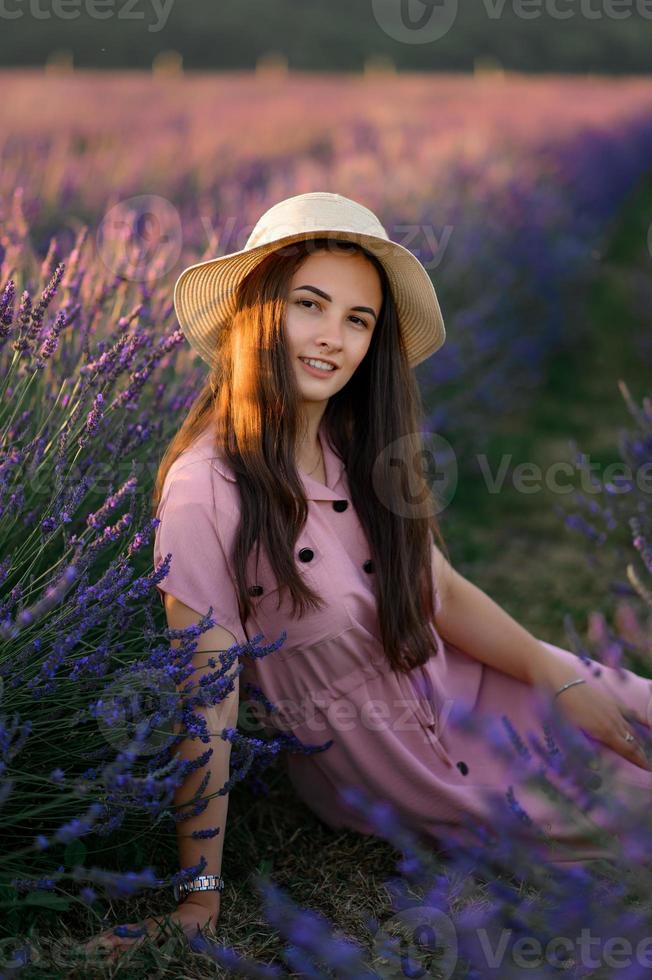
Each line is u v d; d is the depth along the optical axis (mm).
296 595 2348
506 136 14531
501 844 2205
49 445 2320
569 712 2680
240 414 2369
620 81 28453
